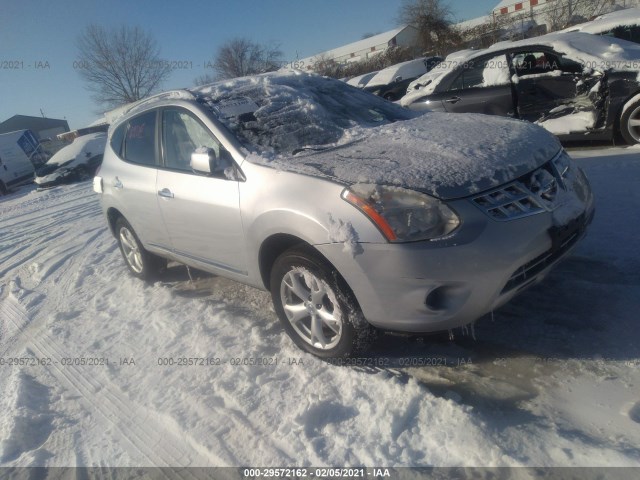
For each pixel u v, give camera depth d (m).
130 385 3.26
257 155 3.28
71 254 6.86
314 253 2.84
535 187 2.71
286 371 3.05
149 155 4.25
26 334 4.43
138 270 5.06
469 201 2.51
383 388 2.69
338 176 2.80
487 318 3.22
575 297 3.25
